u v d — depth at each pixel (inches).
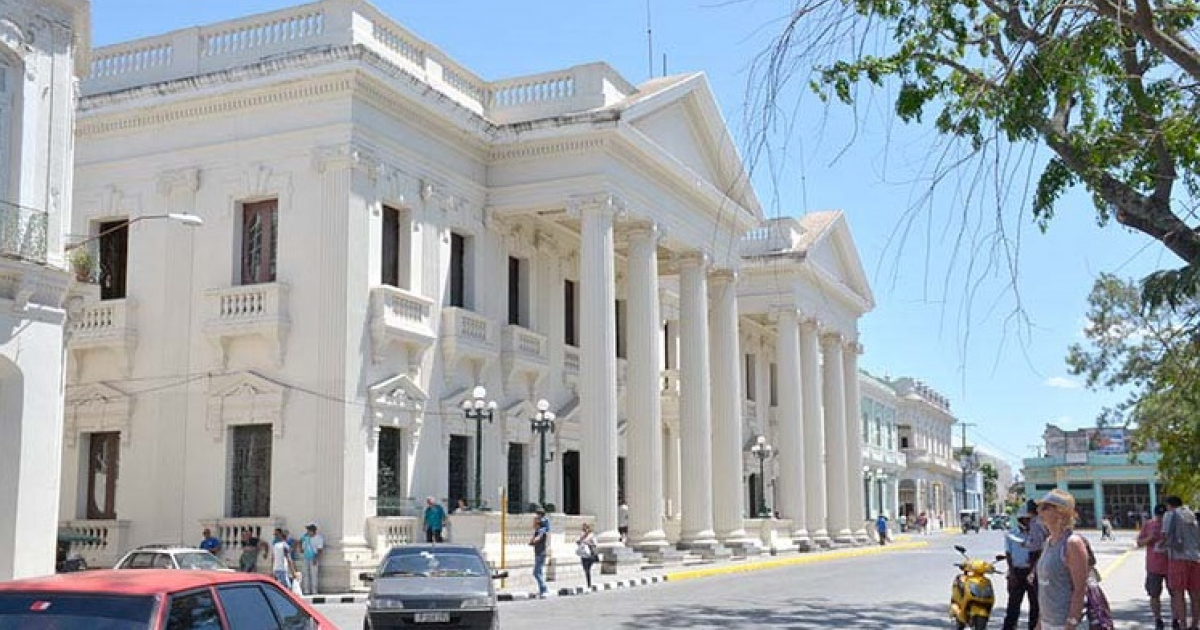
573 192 1211.9
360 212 1043.3
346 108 1036.5
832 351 2042.3
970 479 4773.6
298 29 1081.4
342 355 1010.7
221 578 293.4
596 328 1194.6
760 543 1576.0
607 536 1177.4
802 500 1774.1
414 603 592.7
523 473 1274.6
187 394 1067.3
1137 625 681.0
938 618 751.1
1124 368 1405.0
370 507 1021.8
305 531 995.9
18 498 650.8
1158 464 783.1
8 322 653.3
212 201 1086.4
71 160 723.4
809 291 1886.1
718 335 1537.9
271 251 1069.8
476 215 1222.3
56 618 257.1
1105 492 3855.8
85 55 759.7
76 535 1058.7
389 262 1103.6
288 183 1055.0
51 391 678.5
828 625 706.8
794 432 1780.3
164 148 1115.3
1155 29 398.3
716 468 1512.1
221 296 1058.1
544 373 1296.8
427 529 1017.5
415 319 1101.7
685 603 871.7
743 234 1588.3
